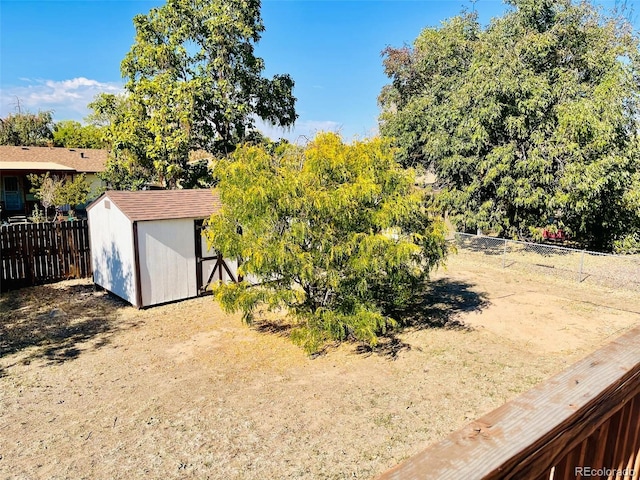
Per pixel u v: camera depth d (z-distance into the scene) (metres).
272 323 7.64
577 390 1.07
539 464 0.90
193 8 16.00
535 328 7.28
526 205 12.23
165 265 8.60
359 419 4.57
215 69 16.02
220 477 3.68
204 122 16.16
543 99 11.64
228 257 6.43
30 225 9.75
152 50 15.36
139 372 5.74
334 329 5.98
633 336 1.42
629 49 11.95
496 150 12.05
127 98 16.81
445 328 7.32
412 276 6.43
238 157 6.33
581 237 14.41
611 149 11.27
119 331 7.23
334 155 6.01
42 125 35.75
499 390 5.18
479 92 12.22
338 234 5.98
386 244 5.78
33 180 19.28
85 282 10.33
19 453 4.03
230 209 6.27
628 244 12.95
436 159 14.45
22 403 4.94
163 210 8.65
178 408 4.82
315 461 3.88
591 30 12.64
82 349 6.50
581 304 8.55
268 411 4.74
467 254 13.30
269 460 3.90
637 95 11.60
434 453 0.81
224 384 5.40
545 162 11.50
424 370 5.75
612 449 1.24
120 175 17.22
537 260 12.31
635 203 12.03
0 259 9.38
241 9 15.91
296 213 5.82
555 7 13.12
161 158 15.57
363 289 5.96
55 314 8.03
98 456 3.98
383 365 5.92
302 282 6.54
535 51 12.19
